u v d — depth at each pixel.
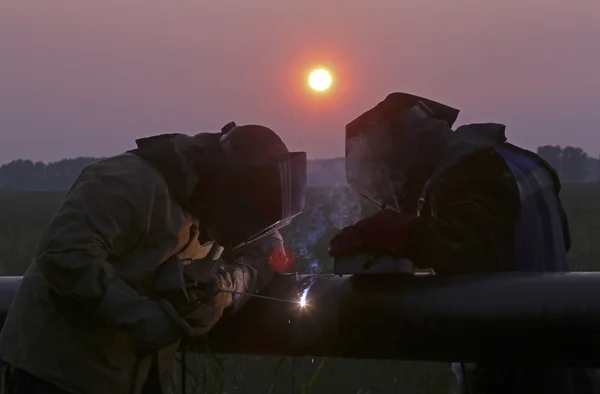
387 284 3.48
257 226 3.17
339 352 3.55
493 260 3.43
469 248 3.37
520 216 3.49
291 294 3.55
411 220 3.45
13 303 3.29
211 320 3.22
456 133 3.68
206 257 3.40
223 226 3.19
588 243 14.72
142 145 3.29
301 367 5.55
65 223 2.98
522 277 3.39
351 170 3.79
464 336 3.39
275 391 5.50
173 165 3.16
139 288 3.11
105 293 2.96
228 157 3.18
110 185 3.05
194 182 3.16
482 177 3.45
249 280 3.51
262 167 3.14
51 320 3.15
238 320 3.56
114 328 3.16
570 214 29.67
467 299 3.37
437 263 3.39
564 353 3.37
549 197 3.86
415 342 3.45
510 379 3.82
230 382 5.36
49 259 2.94
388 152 3.70
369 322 3.46
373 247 3.47
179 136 3.32
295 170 3.20
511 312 3.33
